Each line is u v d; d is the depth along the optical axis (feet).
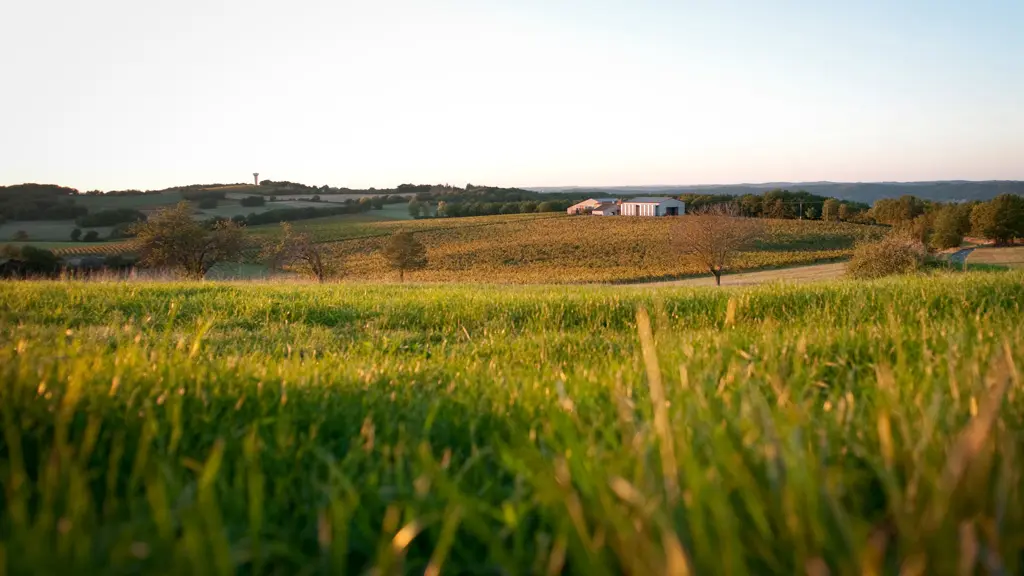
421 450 6.07
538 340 24.27
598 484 5.40
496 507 6.85
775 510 5.12
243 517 6.49
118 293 38.01
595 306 32.96
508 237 404.57
